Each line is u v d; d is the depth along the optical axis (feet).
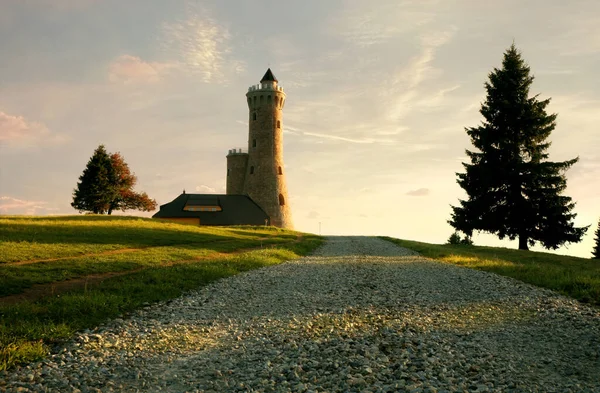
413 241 209.26
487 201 154.51
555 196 146.72
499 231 156.66
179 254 101.30
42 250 86.17
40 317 41.70
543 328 42.04
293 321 45.37
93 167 280.51
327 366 30.96
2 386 27.20
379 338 38.34
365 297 59.36
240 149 339.16
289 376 29.09
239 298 58.80
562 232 143.84
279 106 330.34
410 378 28.35
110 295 51.83
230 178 338.54
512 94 159.63
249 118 332.39
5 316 40.60
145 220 191.62
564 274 75.15
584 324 43.01
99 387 28.04
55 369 30.63
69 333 37.96
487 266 93.91
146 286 59.88
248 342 38.01
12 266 66.23
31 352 32.32
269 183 320.91
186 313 48.96
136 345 36.70
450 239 220.43
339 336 39.17
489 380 28.35
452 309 50.98
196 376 29.99
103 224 150.30
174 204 298.76
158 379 29.48
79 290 54.34
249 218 299.17
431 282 72.90
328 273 86.07
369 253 139.85
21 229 115.03
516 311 49.47
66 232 119.14
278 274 83.05
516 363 32.09
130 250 101.71
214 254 111.96
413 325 43.16
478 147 163.73
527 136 157.38
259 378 28.84
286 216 328.70
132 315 46.83
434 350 34.78
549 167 148.15
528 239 154.71
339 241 214.90
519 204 149.38
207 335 40.52
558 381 28.53
